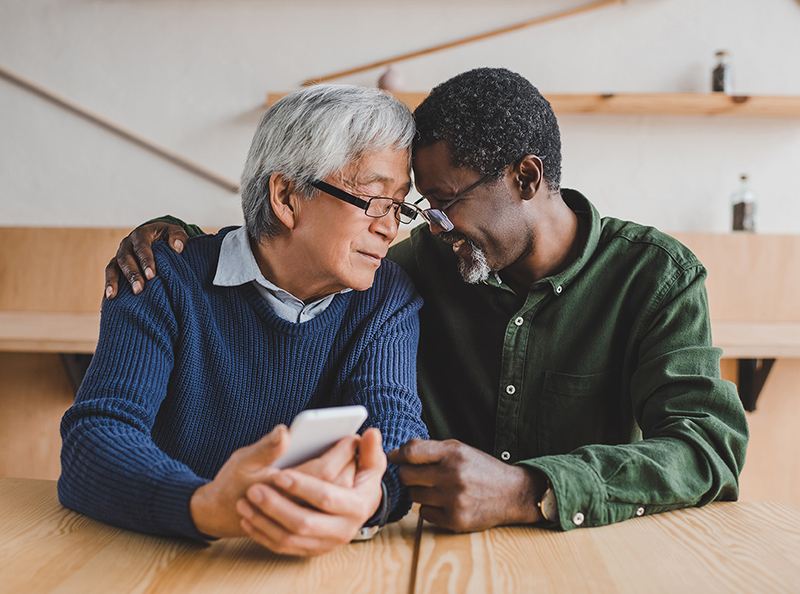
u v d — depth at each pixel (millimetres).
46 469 2602
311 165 1013
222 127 2850
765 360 2459
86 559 700
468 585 644
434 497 807
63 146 2848
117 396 918
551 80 2783
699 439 956
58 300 2754
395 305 1178
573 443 1297
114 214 2855
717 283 2662
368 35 2824
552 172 1241
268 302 1104
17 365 2594
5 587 628
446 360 1378
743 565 698
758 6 2746
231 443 1091
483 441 1354
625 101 2611
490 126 1141
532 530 822
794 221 2766
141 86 2846
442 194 1186
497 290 1319
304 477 687
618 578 663
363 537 783
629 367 1250
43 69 2854
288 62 2836
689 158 2770
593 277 1273
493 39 2797
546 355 1286
